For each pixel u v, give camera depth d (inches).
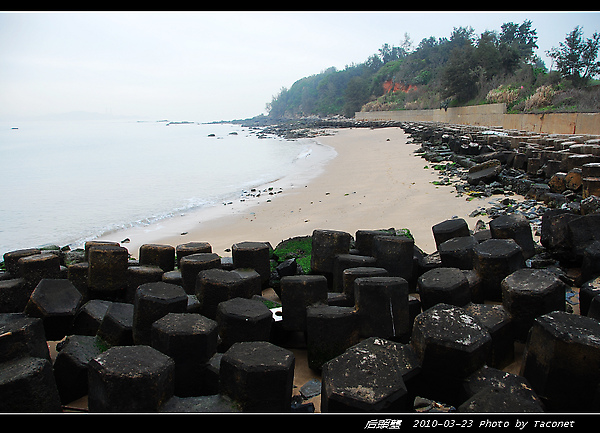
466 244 225.5
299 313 185.3
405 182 692.1
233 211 607.2
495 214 433.4
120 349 134.3
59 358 157.1
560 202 433.4
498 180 580.7
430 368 135.6
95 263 232.2
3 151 1889.8
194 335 142.7
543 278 167.9
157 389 121.8
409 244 217.2
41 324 155.3
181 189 832.9
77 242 481.4
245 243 254.5
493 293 198.7
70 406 155.9
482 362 136.8
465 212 464.1
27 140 2876.5
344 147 1568.7
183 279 226.4
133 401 120.2
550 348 127.4
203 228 519.5
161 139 3024.1
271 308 203.3
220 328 170.7
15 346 142.8
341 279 222.2
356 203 574.6
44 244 474.6
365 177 806.5
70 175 1066.1
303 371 174.2
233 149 1951.3
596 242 227.1
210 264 226.8
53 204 700.7
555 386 127.6
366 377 127.1
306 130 3149.6
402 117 3073.3
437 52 3809.1
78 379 156.0
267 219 541.6
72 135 3740.2
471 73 2164.1
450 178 676.7
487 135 872.9
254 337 167.0
